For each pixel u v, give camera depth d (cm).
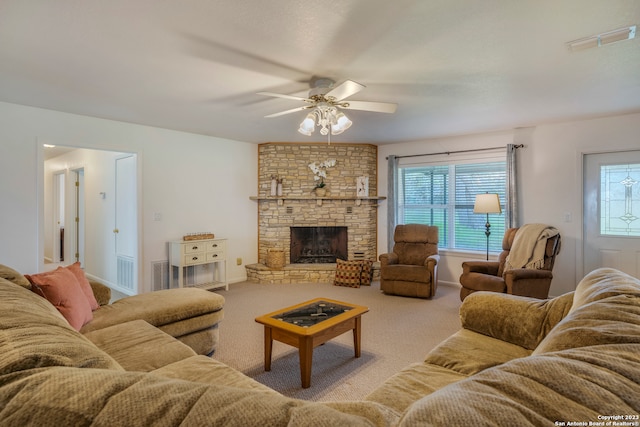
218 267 549
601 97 342
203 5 183
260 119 425
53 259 734
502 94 331
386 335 335
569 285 454
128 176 484
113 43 226
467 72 276
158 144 477
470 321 221
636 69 271
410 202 604
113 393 66
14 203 363
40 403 65
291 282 564
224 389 68
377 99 346
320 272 567
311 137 548
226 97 337
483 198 463
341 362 277
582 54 244
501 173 511
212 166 542
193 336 271
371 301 455
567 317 124
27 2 180
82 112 392
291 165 595
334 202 604
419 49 235
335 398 226
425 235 530
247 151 593
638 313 105
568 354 79
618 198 428
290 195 593
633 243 420
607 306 115
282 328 245
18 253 365
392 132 509
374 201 618
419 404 65
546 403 61
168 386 69
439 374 168
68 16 193
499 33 214
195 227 521
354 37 218
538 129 471
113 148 431
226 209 562
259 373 259
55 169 727
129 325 228
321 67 264
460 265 546
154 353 192
